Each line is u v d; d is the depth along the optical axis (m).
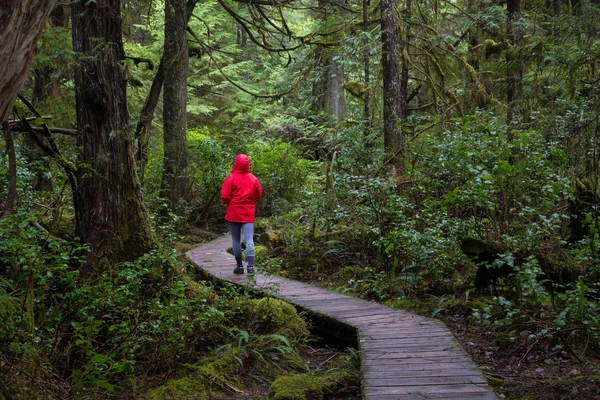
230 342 6.34
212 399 5.15
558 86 9.28
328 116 20.52
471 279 7.76
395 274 8.63
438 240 7.91
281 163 16.14
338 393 5.21
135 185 7.39
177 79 14.12
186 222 14.09
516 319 5.97
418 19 15.22
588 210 7.49
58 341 5.39
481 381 4.56
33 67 11.85
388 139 12.12
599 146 7.64
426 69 14.84
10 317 4.15
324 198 11.34
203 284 7.52
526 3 15.94
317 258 9.98
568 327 5.63
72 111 13.70
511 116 11.30
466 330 6.37
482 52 16.22
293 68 24.36
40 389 4.27
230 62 25.80
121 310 5.99
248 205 8.78
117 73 7.13
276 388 5.15
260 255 9.91
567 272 6.67
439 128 12.19
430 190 9.41
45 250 6.19
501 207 8.23
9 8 1.91
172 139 14.18
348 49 13.84
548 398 4.58
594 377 4.85
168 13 13.95
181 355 5.91
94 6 6.90
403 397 4.27
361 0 18.09
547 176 8.14
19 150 8.44
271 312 6.72
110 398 4.98
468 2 16.47
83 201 7.14
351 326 6.32
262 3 15.24
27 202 7.39
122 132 7.19
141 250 7.27
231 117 25.97
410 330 6.09
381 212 9.31
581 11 7.73
